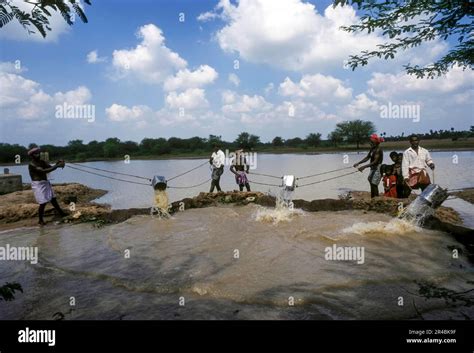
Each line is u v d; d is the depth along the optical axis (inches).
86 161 2345.0
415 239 242.8
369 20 156.3
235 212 364.5
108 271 206.2
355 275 183.2
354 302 154.5
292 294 163.0
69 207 421.7
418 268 191.8
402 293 162.4
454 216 333.4
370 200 352.5
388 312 144.7
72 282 194.7
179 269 202.4
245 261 210.1
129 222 337.7
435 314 142.4
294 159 1779.0
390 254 214.5
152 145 2955.2
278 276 185.0
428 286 168.7
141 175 1143.0
